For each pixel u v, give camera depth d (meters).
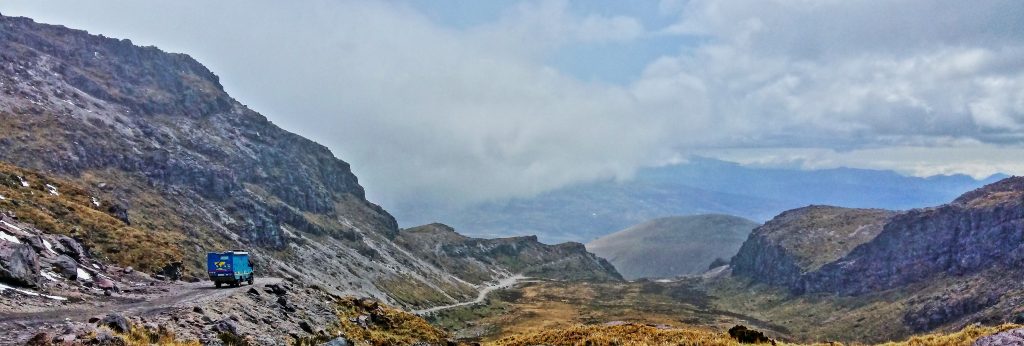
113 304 43.81
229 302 46.41
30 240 53.41
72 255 60.16
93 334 27.91
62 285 47.19
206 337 36.31
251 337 39.97
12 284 41.44
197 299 49.06
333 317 55.16
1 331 30.06
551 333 54.47
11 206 73.94
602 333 50.06
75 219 83.25
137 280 62.34
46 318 34.81
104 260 73.44
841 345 47.03
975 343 30.73
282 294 56.56
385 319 60.12
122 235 84.75
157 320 36.31
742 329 47.53
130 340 30.16
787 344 46.72
